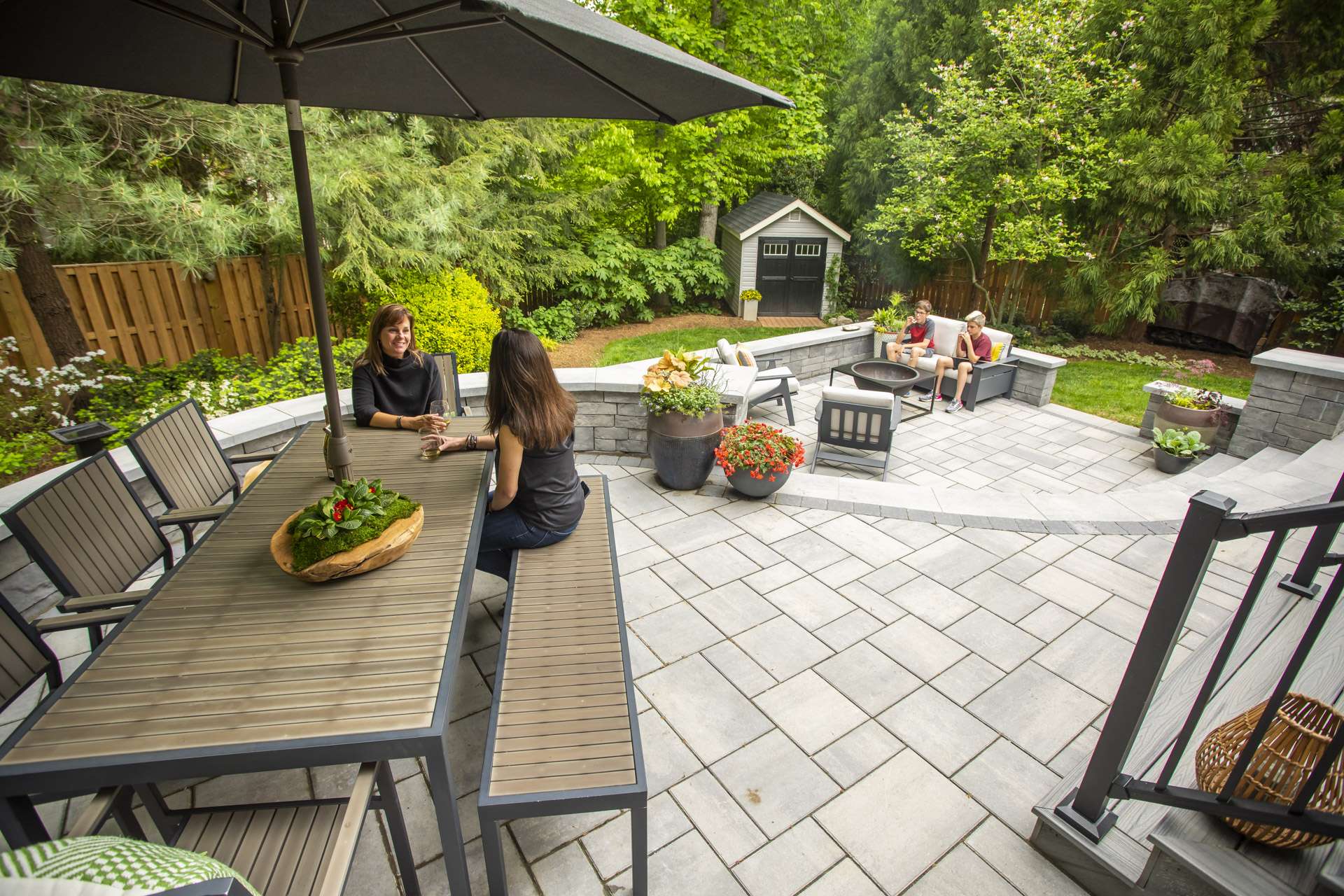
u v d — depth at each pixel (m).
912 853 2.18
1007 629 3.32
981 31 11.58
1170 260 10.09
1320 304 9.70
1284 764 1.76
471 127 10.12
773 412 7.62
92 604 2.11
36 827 1.45
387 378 3.51
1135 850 1.98
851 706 2.80
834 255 14.78
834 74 15.85
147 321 6.80
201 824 1.68
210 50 2.49
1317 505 1.39
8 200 4.59
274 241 7.27
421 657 1.73
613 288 13.37
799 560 3.92
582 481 3.34
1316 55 9.34
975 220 11.23
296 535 2.14
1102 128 10.32
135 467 3.57
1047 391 7.96
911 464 6.20
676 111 2.62
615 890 2.04
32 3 1.93
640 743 1.88
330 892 1.40
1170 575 1.65
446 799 1.62
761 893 2.04
